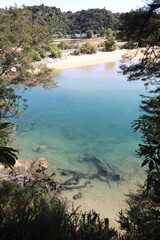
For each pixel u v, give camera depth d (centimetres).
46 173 1026
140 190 799
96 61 4609
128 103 2242
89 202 834
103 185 955
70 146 1355
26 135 1478
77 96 2530
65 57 4775
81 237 232
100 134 1548
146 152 240
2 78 1361
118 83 3045
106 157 1210
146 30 780
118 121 1794
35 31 1537
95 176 1025
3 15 1500
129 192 881
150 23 770
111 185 955
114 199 859
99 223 269
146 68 921
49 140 1433
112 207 809
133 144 1369
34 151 1260
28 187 557
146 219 223
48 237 197
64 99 2425
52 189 852
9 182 568
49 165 1112
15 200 407
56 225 224
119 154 1245
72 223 247
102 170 1070
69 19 13662
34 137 1461
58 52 4628
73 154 1251
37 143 1375
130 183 966
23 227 194
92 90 2755
